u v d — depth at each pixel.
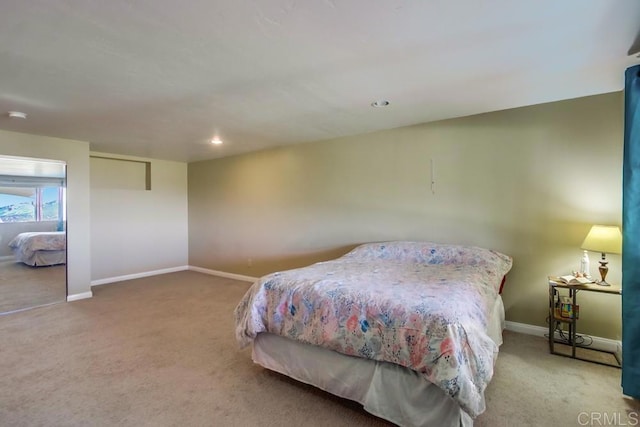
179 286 5.02
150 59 2.01
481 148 3.28
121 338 3.01
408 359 1.68
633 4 1.50
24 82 2.35
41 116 3.19
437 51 1.95
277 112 3.12
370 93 2.63
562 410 1.92
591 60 2.09
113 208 5.41
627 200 1.99
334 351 2.02
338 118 3.36
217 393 2.13
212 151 5.18
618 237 2.43
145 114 3.14
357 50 1.92
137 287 4.96
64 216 4.25
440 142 3.51
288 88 2.51
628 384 2.00
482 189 3.28
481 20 1.62
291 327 2.15
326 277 2.41
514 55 2.01
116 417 1.88
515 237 3.12
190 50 1.90
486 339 1.69
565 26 1.69
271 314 2.24
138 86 2.44
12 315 3.67
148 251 5.83
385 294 1.94
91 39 1.76
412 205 3.71
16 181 3.94
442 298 1.84
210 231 5.97
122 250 5.50
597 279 2.73
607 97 2.71
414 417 1.70
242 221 5.44
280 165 4.89
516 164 3.10
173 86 2.44
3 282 3.87
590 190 2.79
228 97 2.69
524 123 3.05
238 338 2.32
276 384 2.24
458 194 3.41
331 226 4.38
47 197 4.14
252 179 5.27
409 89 2.56
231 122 3.47
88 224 4.44
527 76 2.34
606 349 2.69
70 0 1.42
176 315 3.67
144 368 2.45
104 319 3.54
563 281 2.66
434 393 1.66
